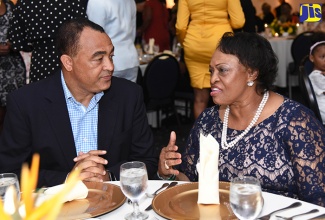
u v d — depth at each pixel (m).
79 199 1.48
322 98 2.83
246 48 1.70
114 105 2.10
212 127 1.88
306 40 6.34
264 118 1.75
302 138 1.68
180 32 4.34
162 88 4.78
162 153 1.85
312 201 1.65
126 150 2.12
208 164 1.43
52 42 3.00
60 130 2.01
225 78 1.72
